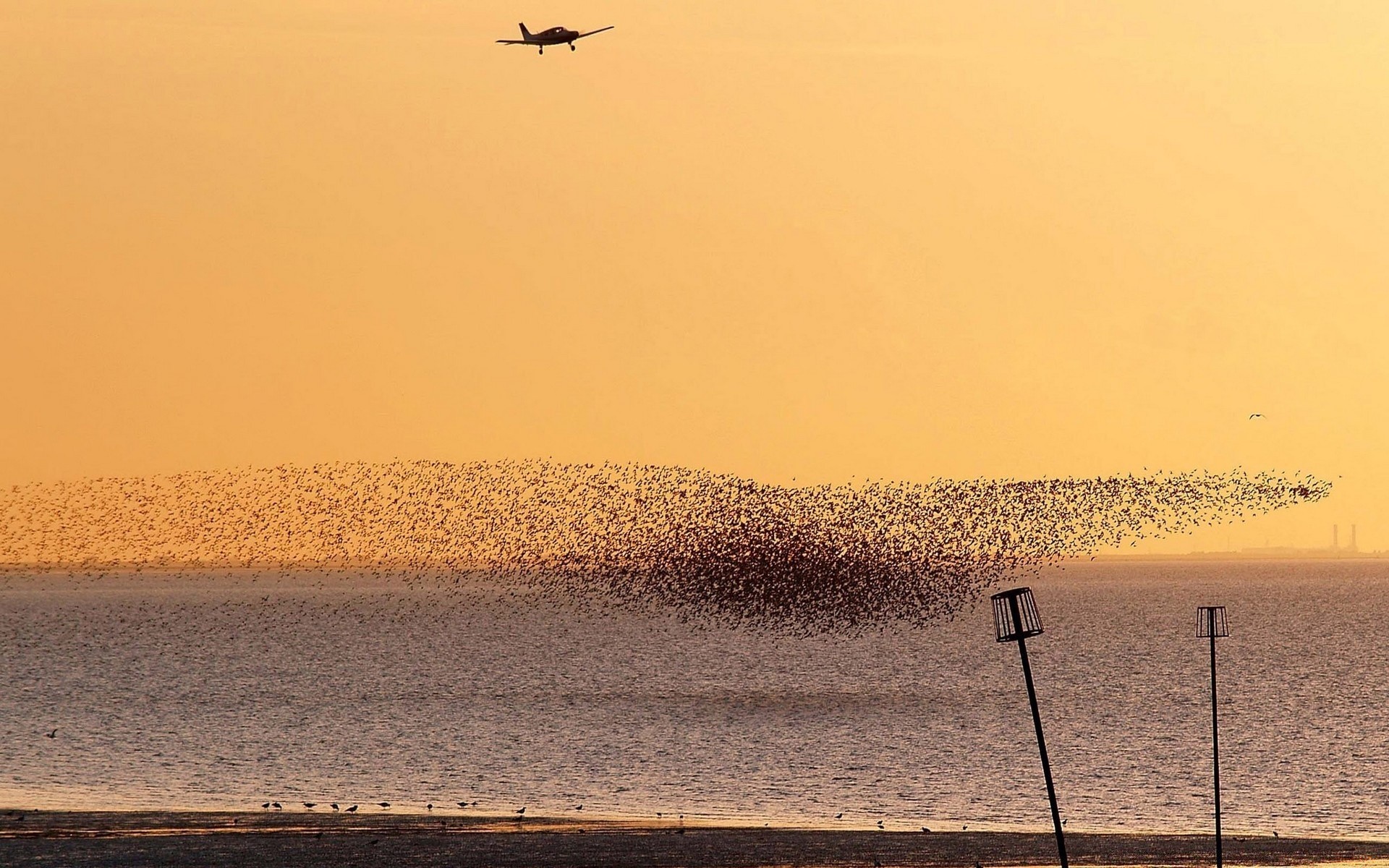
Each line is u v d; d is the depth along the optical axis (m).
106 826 38.66
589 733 75.19
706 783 57.84
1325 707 87.81
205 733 75.19
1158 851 36.62
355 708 89.00
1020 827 46.50
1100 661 127.62
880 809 51.47
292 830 38.09
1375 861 35.31
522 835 37.84
